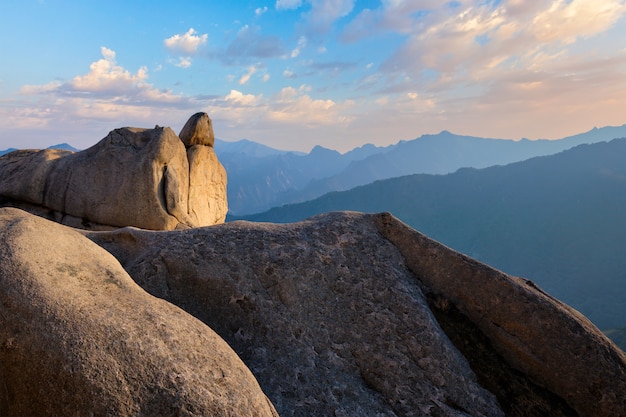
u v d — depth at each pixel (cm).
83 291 398
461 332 637
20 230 433
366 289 655
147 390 335
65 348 341
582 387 568
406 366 574
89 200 1762
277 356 564
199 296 618
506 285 652
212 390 353
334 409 513
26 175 1820
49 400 328
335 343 589
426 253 721
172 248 661
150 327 379
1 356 346
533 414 553
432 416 527
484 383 578
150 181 1730
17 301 364
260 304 612
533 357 600
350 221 772
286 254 672
